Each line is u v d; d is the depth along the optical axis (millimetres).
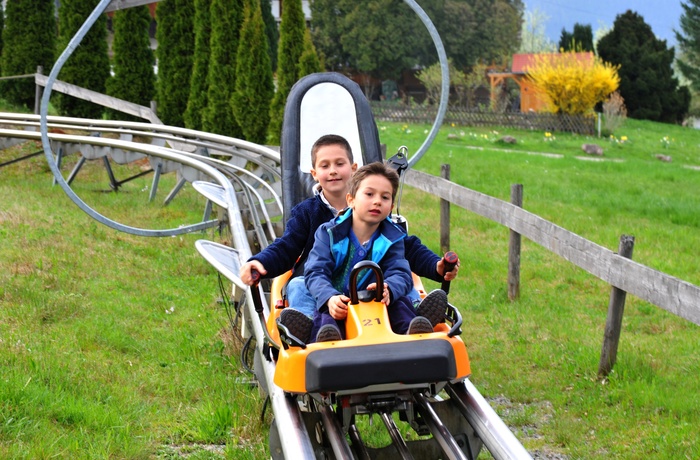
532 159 20078
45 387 4590
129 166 14023
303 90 5066
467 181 14742
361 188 3461
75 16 16734
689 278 8586
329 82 5117
